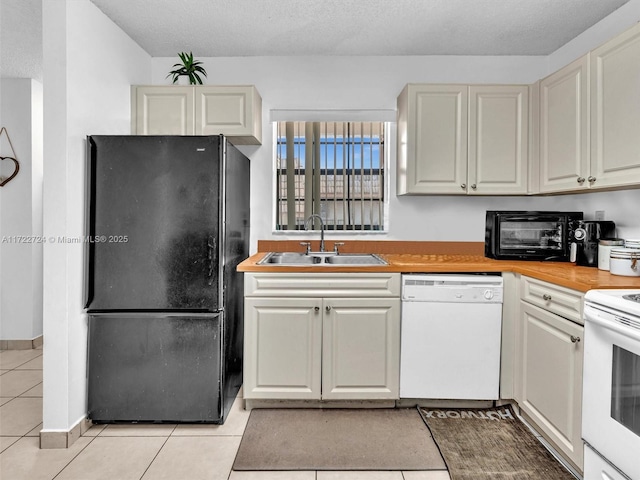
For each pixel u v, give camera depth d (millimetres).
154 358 2236
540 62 3094
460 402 2480
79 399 2178
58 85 2072
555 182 2453
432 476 1849
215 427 2258
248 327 2398
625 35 1875
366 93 3129
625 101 1882
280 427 2254
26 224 3582
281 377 2406
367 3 2379
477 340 2396
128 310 2232
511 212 2639
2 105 3535
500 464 1920
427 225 3127
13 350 3582
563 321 1884
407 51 3031
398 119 3055
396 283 2400
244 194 2883
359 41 2875
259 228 3146
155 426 2271
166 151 2207
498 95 2717
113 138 2191
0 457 1979
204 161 2213
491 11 2451
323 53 3076
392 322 2408
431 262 2539
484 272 2445
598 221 2359
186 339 2234
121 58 2660
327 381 2410
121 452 2018
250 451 2021
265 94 3135
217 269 2230
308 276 2391
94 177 2193
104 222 2201
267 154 3135
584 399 1581
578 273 2082
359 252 3113
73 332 2129
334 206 3158
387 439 2135
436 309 2395
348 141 3148
